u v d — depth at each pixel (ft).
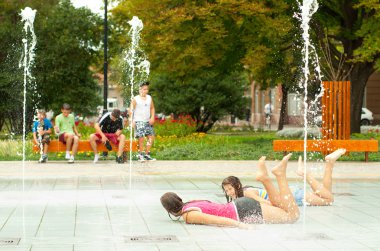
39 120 71.87
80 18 148.77
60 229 32.65
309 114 118.01
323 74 108.88
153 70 108.78
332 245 28.84
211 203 34.42
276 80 114.32
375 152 80.64
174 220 35.24
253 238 30.30
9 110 143.54
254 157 76.84
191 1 95.14
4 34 143.33
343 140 74.49
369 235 31.19
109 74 219.20
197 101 157.07
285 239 30.12
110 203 41.50
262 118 241.55
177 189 48.73
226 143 90.48
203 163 70.79
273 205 34.50
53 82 150.51
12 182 53.06
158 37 96.63
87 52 153.17
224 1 89.25
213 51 101.09
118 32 151.74
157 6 99.04
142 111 70.13
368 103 195.62
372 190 48.60
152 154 80.43
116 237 30.60
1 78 142.51
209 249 27.94
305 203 40.06
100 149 71.77
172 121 110.22
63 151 72.28
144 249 27.96
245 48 103.40
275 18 94.53
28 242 29.37
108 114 71.41
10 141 89.20
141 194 45.85
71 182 53.16
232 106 162.20
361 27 94.27
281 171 34.12
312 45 98.48
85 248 28.14
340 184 52.65
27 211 38.29
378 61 98.63
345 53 102.63
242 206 33.76
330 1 100.63
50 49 148.36
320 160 74.28
